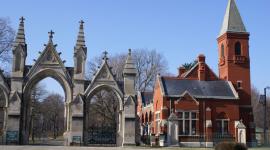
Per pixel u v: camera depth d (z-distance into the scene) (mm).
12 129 43438
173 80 55906
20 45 45812
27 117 45625
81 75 45938
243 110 57125
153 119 58156
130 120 45625
